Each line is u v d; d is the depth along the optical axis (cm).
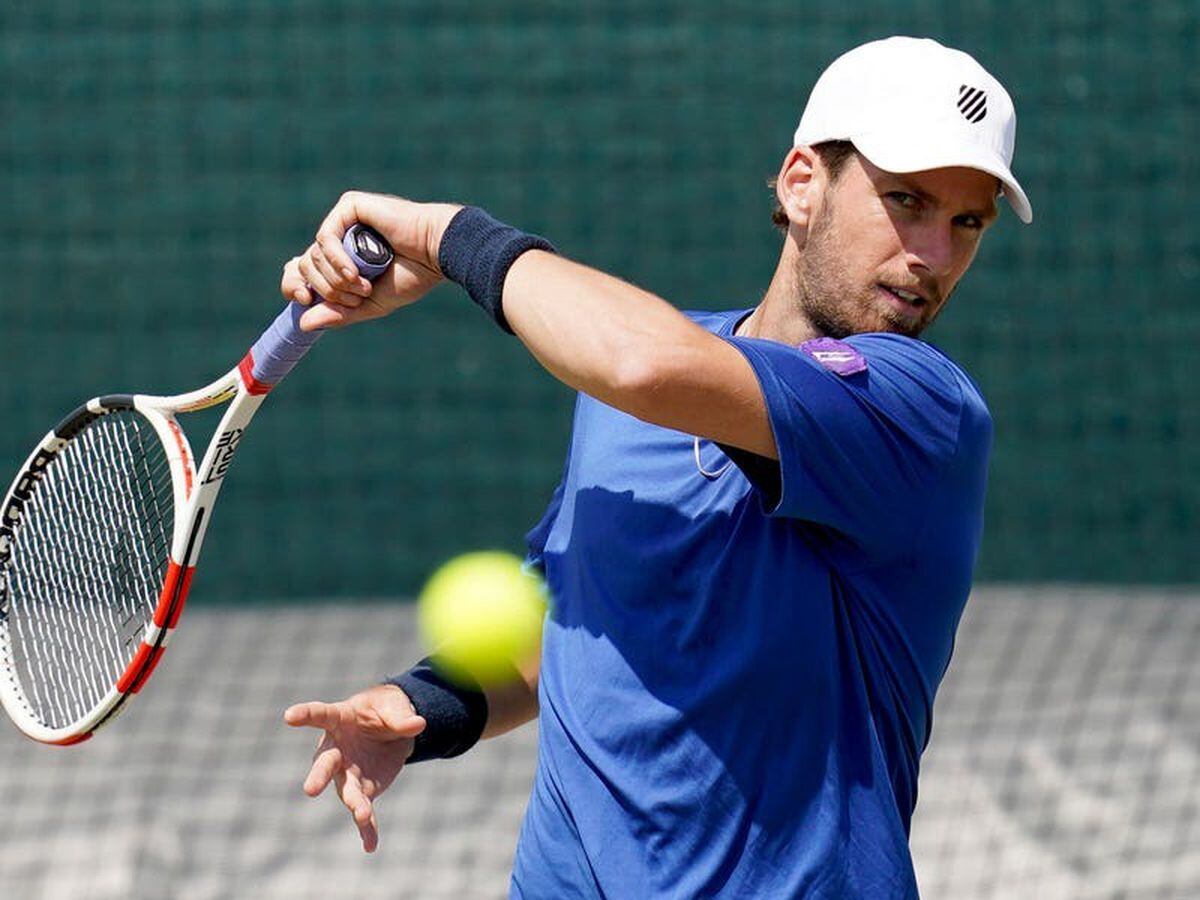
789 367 682
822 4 3250
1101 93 3275
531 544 919
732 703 742
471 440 3266
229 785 2278
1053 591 3241
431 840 2083
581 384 680
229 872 1997
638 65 3259
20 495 984
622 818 771
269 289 3266
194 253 3250
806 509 700
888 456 704
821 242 772
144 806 2203
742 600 740
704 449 761
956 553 751
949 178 745
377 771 893
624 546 772
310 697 2652
